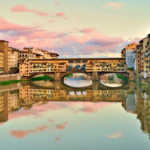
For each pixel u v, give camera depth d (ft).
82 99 239.71
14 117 153.69
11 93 279.90
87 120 145.59
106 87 371.97
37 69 511.81
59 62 547.90
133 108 184.24
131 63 503.20
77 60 540.11
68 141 107.65
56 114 162.81
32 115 159.84
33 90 321.73
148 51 342.44
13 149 98.99
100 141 107.76
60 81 495.82
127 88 345.72
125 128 127.85
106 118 150.82
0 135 116.78
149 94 263.29
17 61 574.56
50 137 113.39
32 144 104.27
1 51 448.24
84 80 578.66
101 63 504.43
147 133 119.14
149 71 331.16
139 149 97.96
